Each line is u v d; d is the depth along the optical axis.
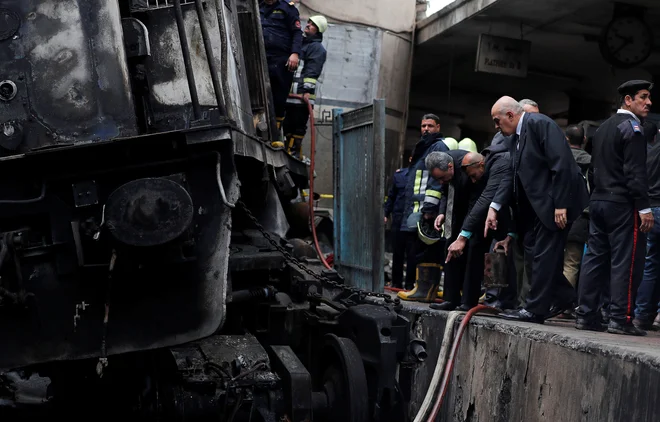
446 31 15.45
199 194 4.73
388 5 15.65
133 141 4.59
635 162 5.75
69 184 4.62
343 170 9.70
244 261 5.61
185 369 4.84
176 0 4.90
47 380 7.21
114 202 4.41
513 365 5.04
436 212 7.62
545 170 6.10
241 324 5.79
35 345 4.60
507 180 6.38
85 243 4.61
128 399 5.32
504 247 6.68
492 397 5.30
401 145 16.27
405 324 5.94
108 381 5.33
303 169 8.66
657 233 7.16
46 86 4.86
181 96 5.37
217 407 4.86
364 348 5.90
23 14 4.86
